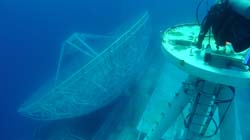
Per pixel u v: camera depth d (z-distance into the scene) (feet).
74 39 54.19
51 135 60.70
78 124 60.13
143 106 59.16
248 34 13.08
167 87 54.24
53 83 45.73
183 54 17.74
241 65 15.74
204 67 15.69
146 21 48.65
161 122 24.56
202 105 21.45
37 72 76.48
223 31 14.79
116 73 43.75
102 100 48.98
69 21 86.53
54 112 44.52
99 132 54.44
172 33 22.33
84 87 39.75
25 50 80.07
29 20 83.25
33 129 66.90
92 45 55.42
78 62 52.13
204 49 18.24
